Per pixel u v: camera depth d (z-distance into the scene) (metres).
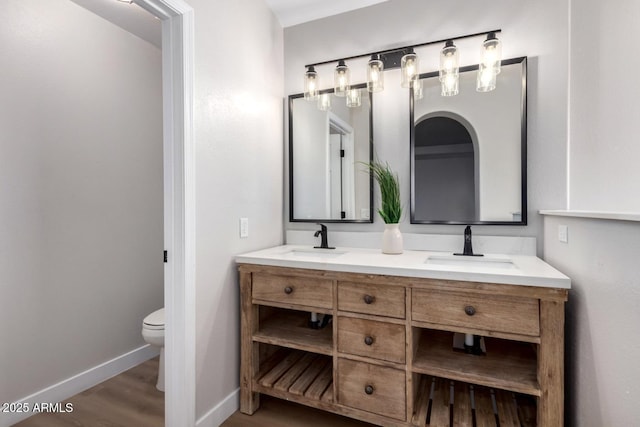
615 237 0.94
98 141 2.06
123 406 1.78
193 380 1.45
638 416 0.82
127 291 2.25
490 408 1.40
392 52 1.97
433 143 1.88
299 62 2.22
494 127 1.75
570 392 1.28
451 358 1.41
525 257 1.62
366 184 2.03
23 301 1.69
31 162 1.72
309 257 1.67
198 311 1.49
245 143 1.85
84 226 1.98
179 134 1.41
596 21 1.36
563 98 1.63
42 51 1.77
